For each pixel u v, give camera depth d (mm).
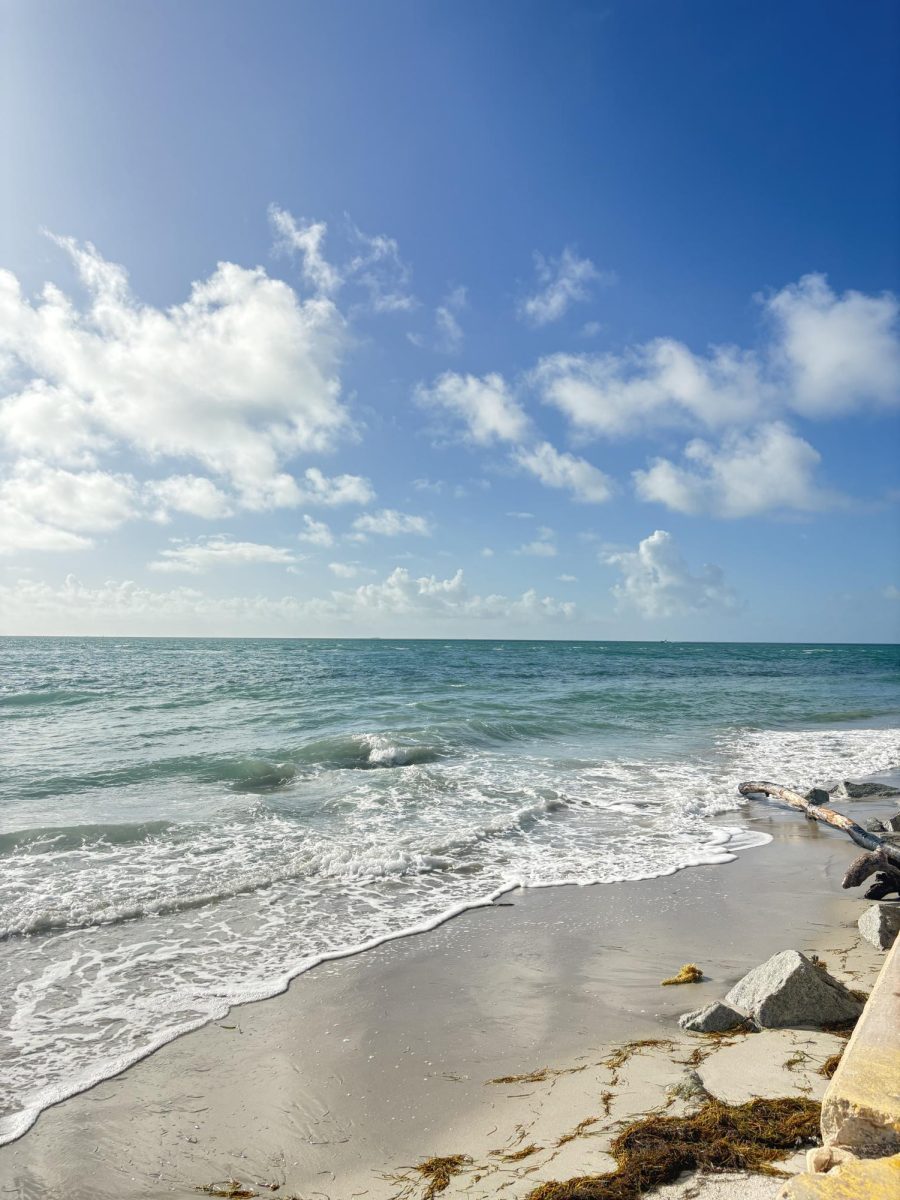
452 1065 4684
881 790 13469
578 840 10359
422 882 8547
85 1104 4324
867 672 54594
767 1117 3598
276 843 9812
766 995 4996
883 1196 2080
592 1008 5465
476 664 55969
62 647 98750
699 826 11211
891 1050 2773
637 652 106562
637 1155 3365
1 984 5914
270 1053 4887
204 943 6777
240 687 32031
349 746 16500
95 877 8430
